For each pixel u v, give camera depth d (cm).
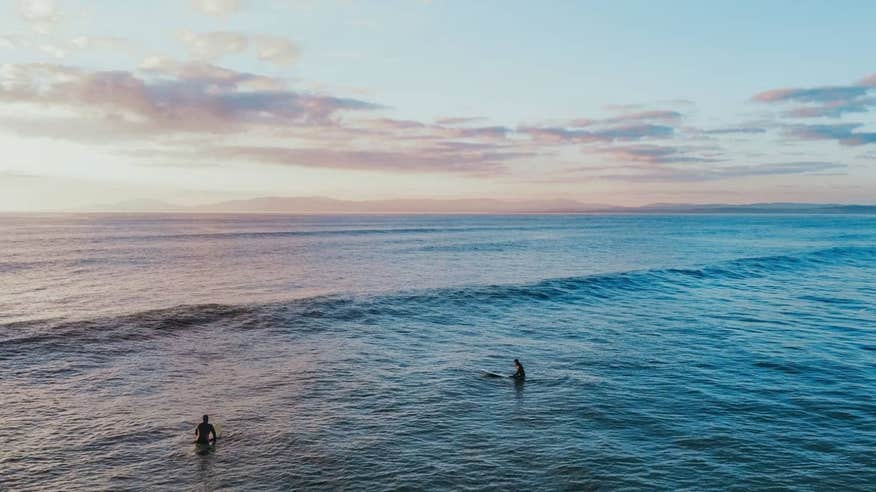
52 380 2494
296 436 1889
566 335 3534
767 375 2619
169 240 13825
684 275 6700
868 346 3200
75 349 2980
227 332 3475
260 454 1748
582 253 10581
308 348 3150
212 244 12619
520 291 5128
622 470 1628
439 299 4700
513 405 2211
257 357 2942
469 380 2550
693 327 3778
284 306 4169
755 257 9088
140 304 4566
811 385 2459
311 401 2256
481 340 3391
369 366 2789
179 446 1805
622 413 2114
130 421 2020
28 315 4003
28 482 1564
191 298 4928
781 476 1589
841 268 8031
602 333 3591
